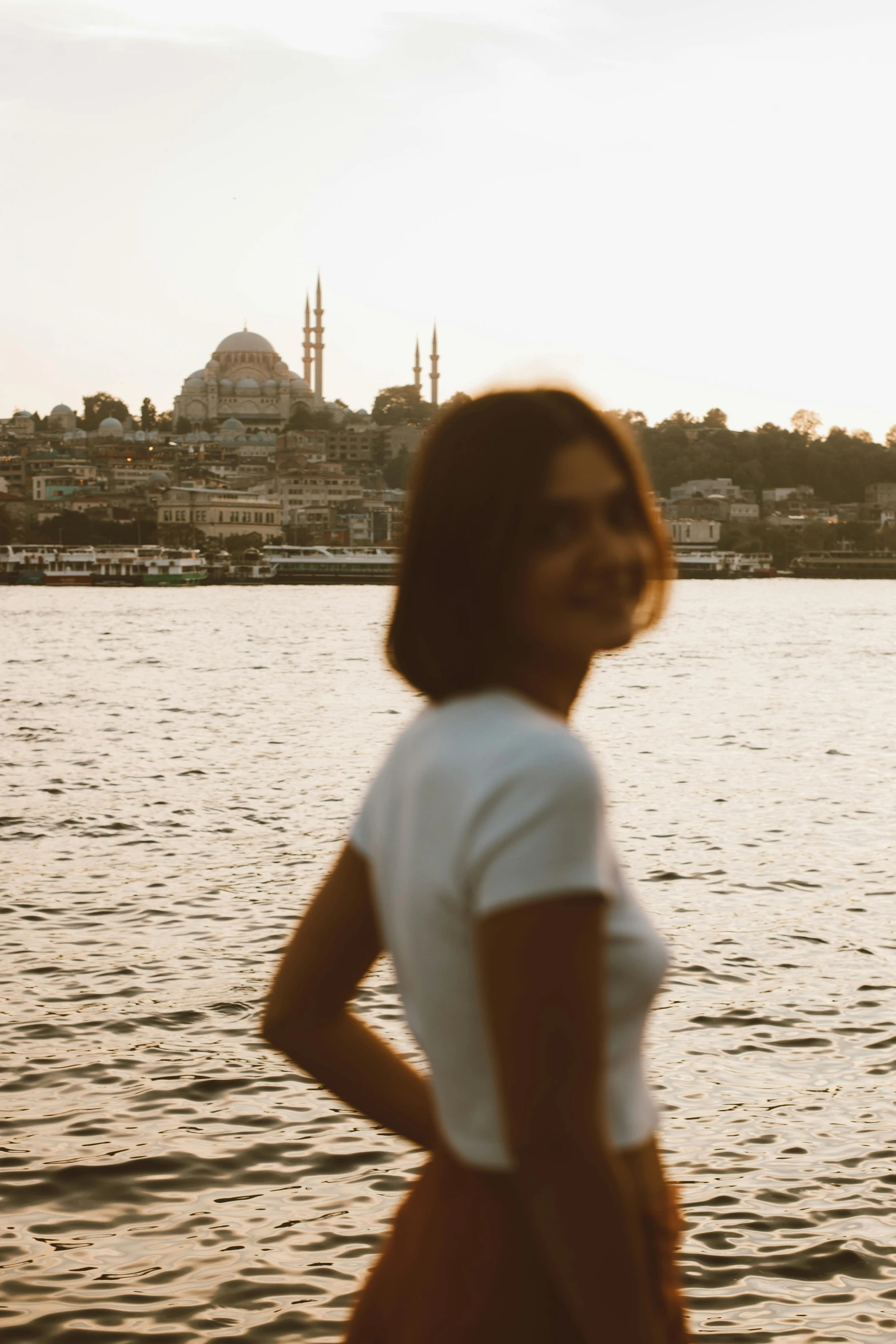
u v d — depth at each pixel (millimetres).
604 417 2541
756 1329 8227
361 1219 9680
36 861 22188
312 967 2754
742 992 15109
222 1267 8922
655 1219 2506
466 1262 2412
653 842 24297
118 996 14859
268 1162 10633
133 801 28938
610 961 2332
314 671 74312
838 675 72438
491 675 2523
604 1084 2383
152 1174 10383
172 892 19891
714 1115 11672
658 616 2607
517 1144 2154
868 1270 8930
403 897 2410
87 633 116375
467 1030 2365
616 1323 2143
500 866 2205
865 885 20641
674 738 42938
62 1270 8867
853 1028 13898
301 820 26531
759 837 24891
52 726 45250
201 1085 12219
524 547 2445
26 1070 12633
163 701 55938
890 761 36875
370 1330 2670
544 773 2227
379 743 40531
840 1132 11258
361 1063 2766
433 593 2510
